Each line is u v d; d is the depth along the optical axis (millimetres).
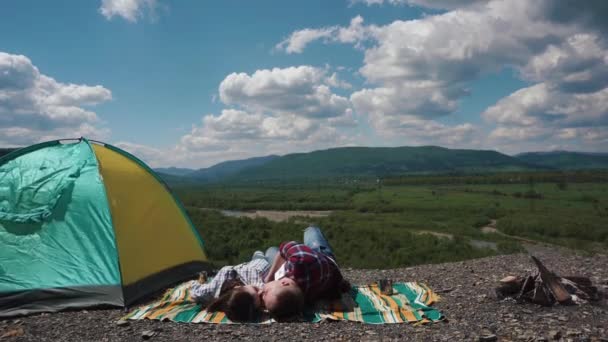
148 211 3287
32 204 2873
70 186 2980
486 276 3203
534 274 2457
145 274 2910
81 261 2707
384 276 3486
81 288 2602
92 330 2127
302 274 2283
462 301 2496
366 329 2025
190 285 2930
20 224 2789
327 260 2369
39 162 3105
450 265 3805
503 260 3910
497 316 2172
